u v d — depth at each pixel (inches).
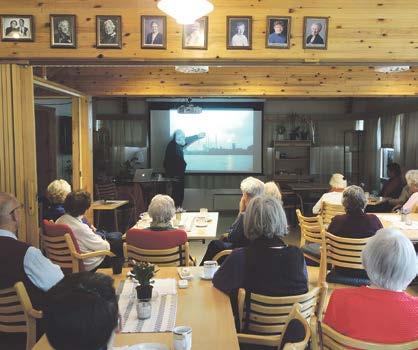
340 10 143.7
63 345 34.9
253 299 82.8
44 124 318.0
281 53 143.5
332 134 400.8
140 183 338.3
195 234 154.0
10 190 143.9
